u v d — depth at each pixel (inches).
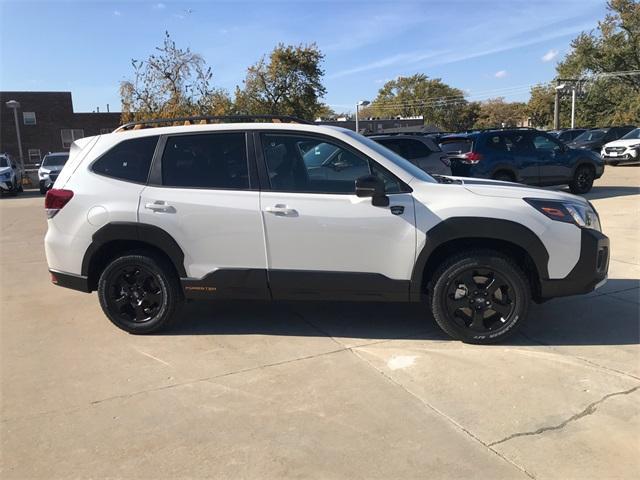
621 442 120.2
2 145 1759.4
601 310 205.9
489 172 472.1
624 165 912.3
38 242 395.5
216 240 178.9
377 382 150.9
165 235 180.2
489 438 122.9
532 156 489.4
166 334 191.9
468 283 172.7
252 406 139.5
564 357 164.6
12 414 138.6
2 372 163.8
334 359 167.0
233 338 186.7
